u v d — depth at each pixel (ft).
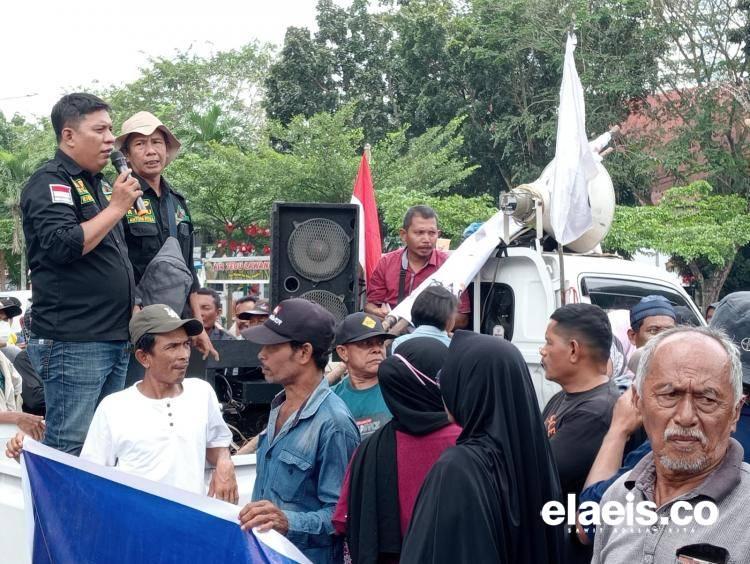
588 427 11.69
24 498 13.29
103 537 12.25
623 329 22.02
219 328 24.26
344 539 12.01
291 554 10.84
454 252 22.53
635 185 85.81
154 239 16.99
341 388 15.79
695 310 25.25
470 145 91.25
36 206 14.51
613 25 86.12
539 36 87.35
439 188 78.95
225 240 83.10
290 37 100.58
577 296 22.86
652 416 7.98
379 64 101.19
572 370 12.36
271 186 80.38
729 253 71.92
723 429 7.83
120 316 15.11
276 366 12.28
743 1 85.30
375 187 78.02
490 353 9.44
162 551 11.68
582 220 21.30
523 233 23.44
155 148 17.11
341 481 11.75
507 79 89.92
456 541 8.75
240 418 19.42
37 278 14.92
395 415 11.18
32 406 21.75
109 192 15.96
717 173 85.30
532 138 88.07
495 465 9.11
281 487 11.93
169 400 13.33
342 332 15.10
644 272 24.57
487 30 88.43
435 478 9.07
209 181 80.48
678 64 87.51
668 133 90.38
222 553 11.23
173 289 16.25
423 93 92.53
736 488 7.85
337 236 20.12
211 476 14.55
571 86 21.62
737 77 85.92
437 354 11.22
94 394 14.92
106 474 12.34
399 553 10.87
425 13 97.55
